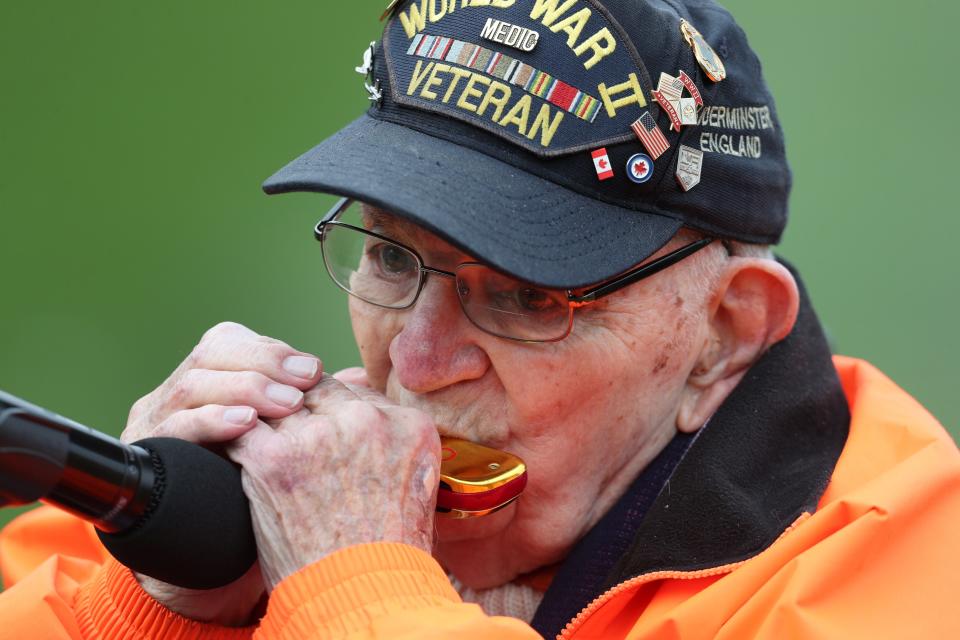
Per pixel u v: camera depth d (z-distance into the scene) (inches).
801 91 536.4
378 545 199.5
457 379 227.3
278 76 561.6
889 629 207.6
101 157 560.1
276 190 210.2
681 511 230.8
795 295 241.9
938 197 522.0
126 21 559.8
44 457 162.2
